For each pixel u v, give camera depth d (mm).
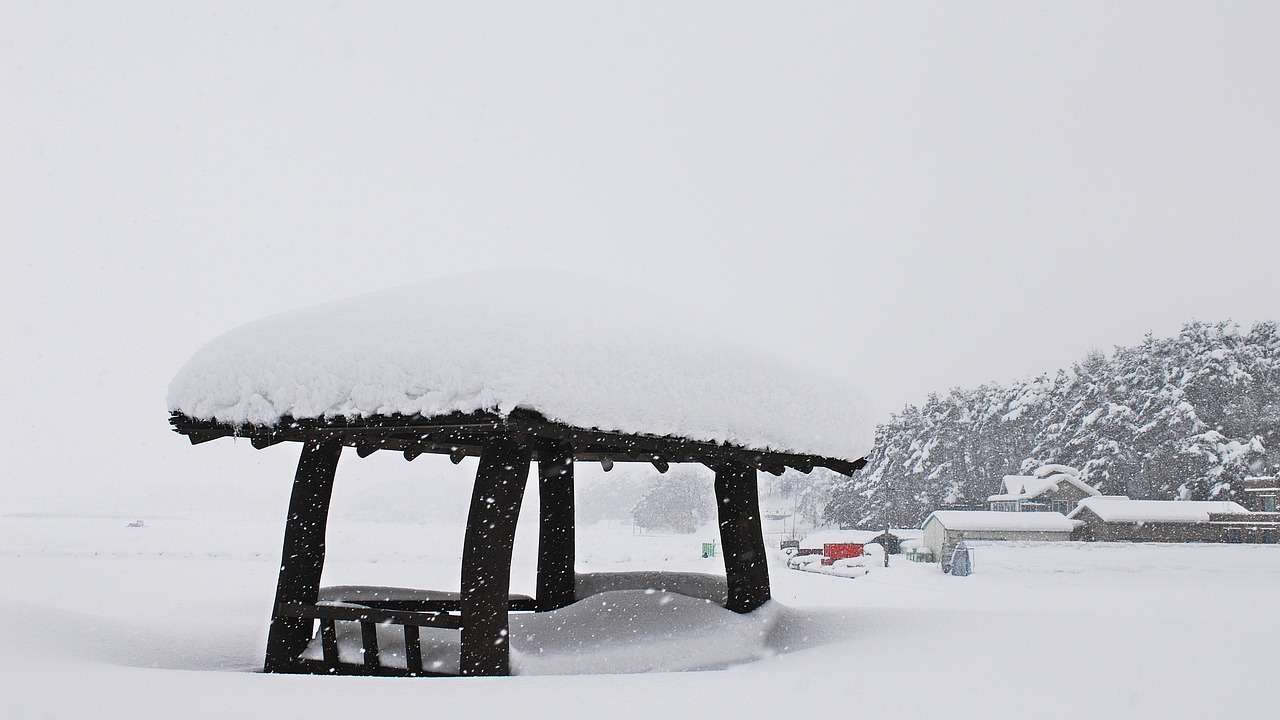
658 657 5457
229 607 8039
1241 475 55312
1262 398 62219
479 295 4914
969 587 26469
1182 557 36562
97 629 6168
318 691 3803
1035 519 46219
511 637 5551
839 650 5289
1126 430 62938
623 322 4875
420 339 4566
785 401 5656
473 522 4781
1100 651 5051
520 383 4168
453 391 4324
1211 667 4594
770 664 4746
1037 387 80375
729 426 5246
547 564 7863
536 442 6590
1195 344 66250
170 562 32688
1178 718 3584
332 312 5242
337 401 4727
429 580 22328
